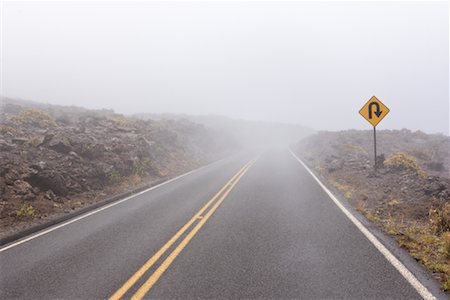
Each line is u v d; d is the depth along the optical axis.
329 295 4.54
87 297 4.70
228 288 4.84
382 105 14.23
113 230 8.09
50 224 9.00
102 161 14.95
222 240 7.02
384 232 7.33
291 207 9.94
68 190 11.80
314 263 5.64
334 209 9.53
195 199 11.63
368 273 5.18
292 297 4.52
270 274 5.27
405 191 10.72
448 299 4.35
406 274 5.11
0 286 5.13
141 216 9.42
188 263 5.80
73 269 5.72
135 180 15.30
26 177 10.84
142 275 5.36
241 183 15.12
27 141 13.85
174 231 7.80
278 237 7.12
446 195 9.32
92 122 21.12
